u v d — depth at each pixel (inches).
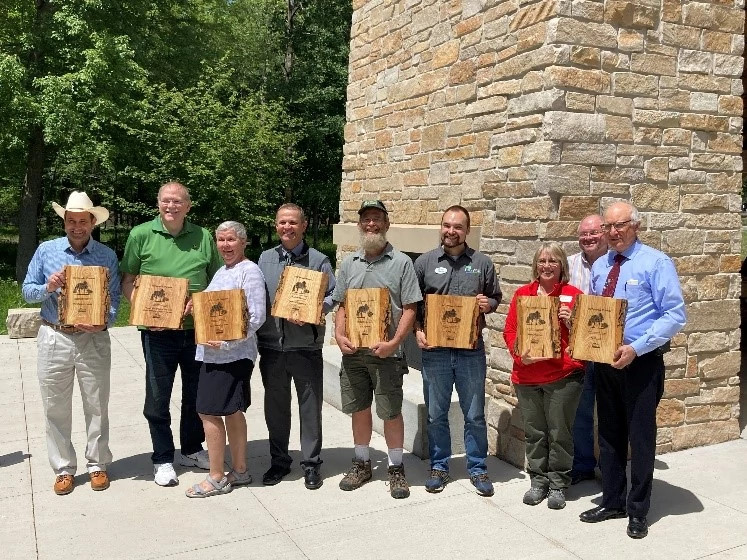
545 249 147.3
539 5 168.1
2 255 860.0
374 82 269.0
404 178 244.4
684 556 125.9
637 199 174.9
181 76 750.5
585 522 141.4
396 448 159.8
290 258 163.2
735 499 152.2
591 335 133.0
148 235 162.2
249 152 691.4
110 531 137.5
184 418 174.4
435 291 159.9
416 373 223.8
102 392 159.3
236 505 151.4
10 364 307.0
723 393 189.3
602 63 168.2
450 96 214.4
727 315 188.4
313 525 140.9
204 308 146.7
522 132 174.6
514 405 179.2
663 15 174.9
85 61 601.0
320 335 162.6
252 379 285.6
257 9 949.2
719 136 184.7
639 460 133.3
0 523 141.4
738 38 185.3
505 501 153.5
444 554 127.6
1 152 651.5
